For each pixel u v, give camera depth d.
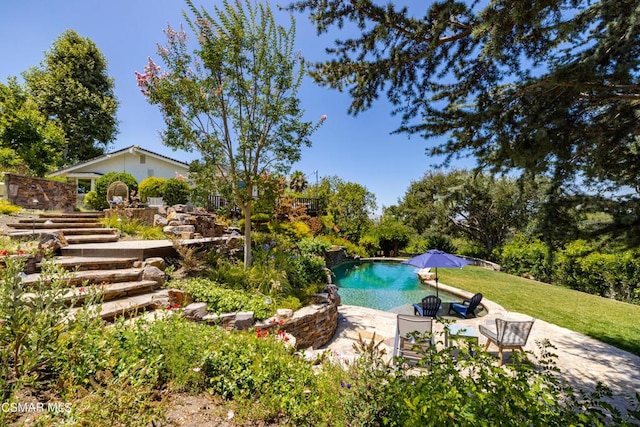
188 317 4.16
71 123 21.12
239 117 6.59
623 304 8.44
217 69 6.15
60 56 21.89
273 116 6.51
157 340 2.51
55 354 2.04
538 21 2.57
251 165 6.69
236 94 6.43
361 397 2.09
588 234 2.91
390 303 9.89
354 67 3.76
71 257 5.32
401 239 21.66
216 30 6.00
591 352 5.28
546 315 7.41
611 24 2.45
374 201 25.34
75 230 6.65
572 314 7.48
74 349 2.12
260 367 2.51
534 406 1.59
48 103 20.53
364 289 11.77
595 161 2.93
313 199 18.92
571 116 2.84
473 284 11.44
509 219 16.55
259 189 6.88
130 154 18.03
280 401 2.22
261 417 2.15
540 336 6.09
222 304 4.76
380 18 3.17
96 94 22.75
